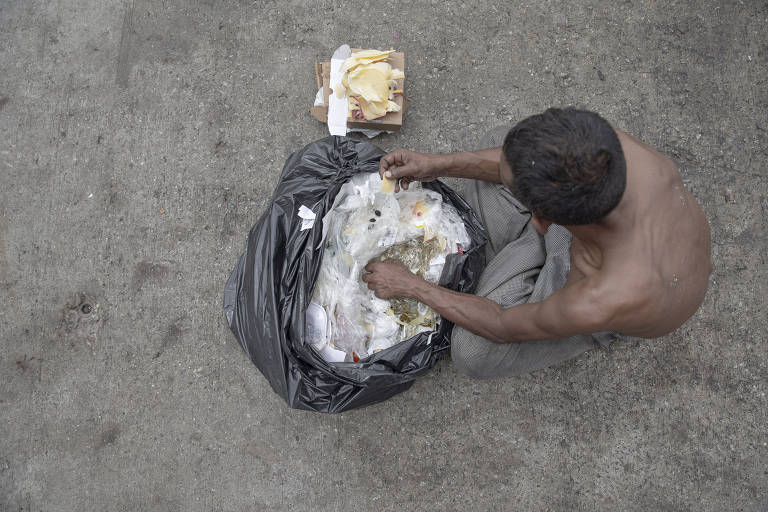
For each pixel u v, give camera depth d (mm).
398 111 1728
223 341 1761
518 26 1898
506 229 1568
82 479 1720
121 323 1766
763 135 1884
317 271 1459
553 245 1464
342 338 1532
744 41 1900
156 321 1769
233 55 1863
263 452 1733
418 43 1887
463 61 1887
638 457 1769
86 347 1755
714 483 1765
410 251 1605
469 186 1660
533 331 1313
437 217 1579
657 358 1803
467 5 1897
